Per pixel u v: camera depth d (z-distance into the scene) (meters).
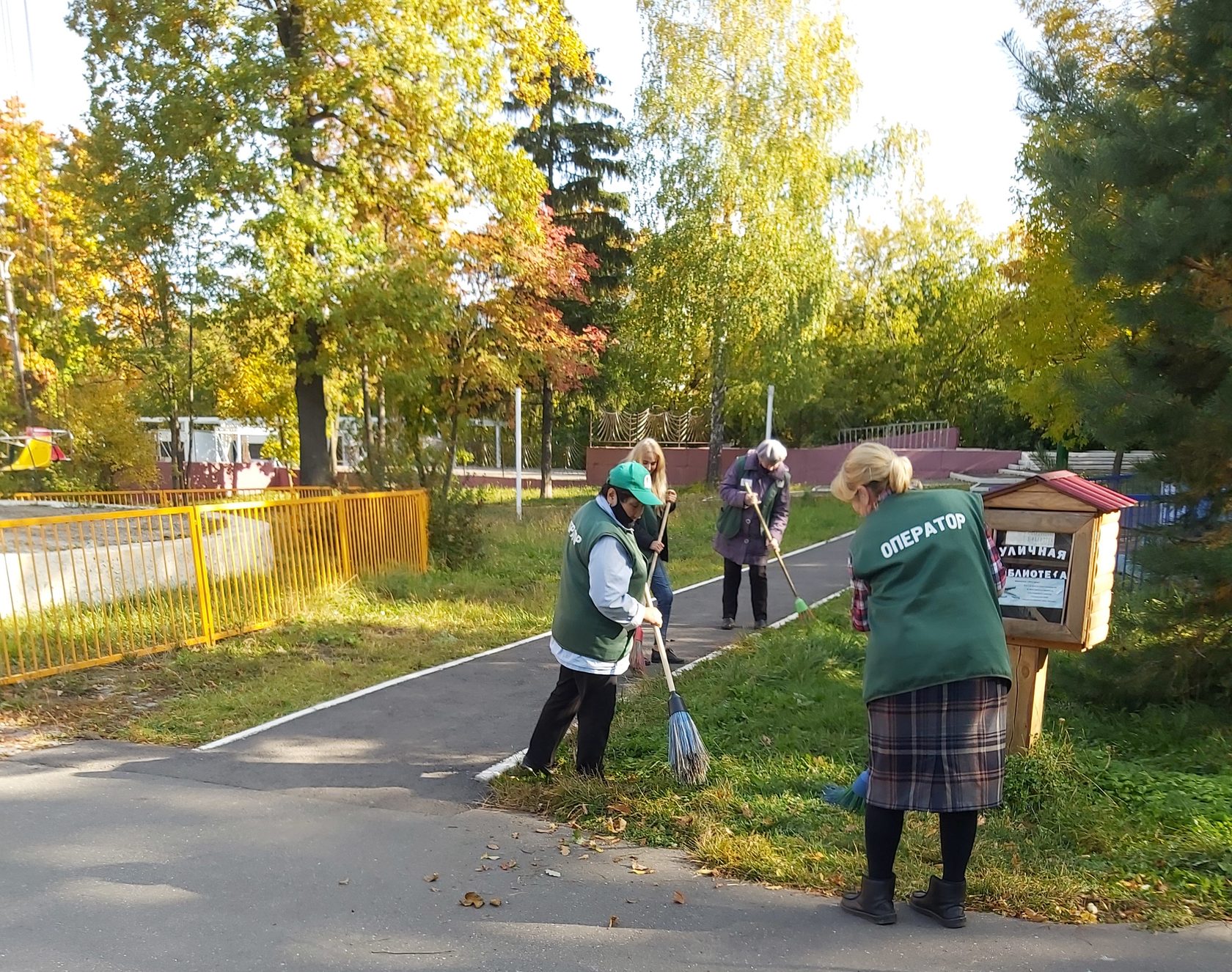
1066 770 4.36
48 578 7.04
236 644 7.88
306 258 12.98
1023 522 4.38
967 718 3.24
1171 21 5.21
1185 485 5.38
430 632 8.50
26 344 25.67
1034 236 14.64
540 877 3.75
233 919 3.40
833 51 23.75
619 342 27.14
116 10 13.16
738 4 23.09
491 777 4.88
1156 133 5.07
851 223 25.91
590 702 4.58
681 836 4.11
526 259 16.64
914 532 3.36
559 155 27.14
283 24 14.13
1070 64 5.68
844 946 3.21
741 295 23.30
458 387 17.17
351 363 14.57
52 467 20.78
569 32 15.85
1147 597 5.60
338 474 19.22
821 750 5.08
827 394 34.34
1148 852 3.76
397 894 3.61
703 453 33.41
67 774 4.96
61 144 16.59
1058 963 3.10
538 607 9.75
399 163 14.86
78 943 3.22
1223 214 4.80
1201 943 3.21
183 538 8.15
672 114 23.27
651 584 6.97
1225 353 4.79
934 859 3.80
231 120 12.59
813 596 10.12
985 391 34.53
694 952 3.18
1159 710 5.48
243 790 4.73
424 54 13.51
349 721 5.87
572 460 41.59
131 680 6.77
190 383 19.59
